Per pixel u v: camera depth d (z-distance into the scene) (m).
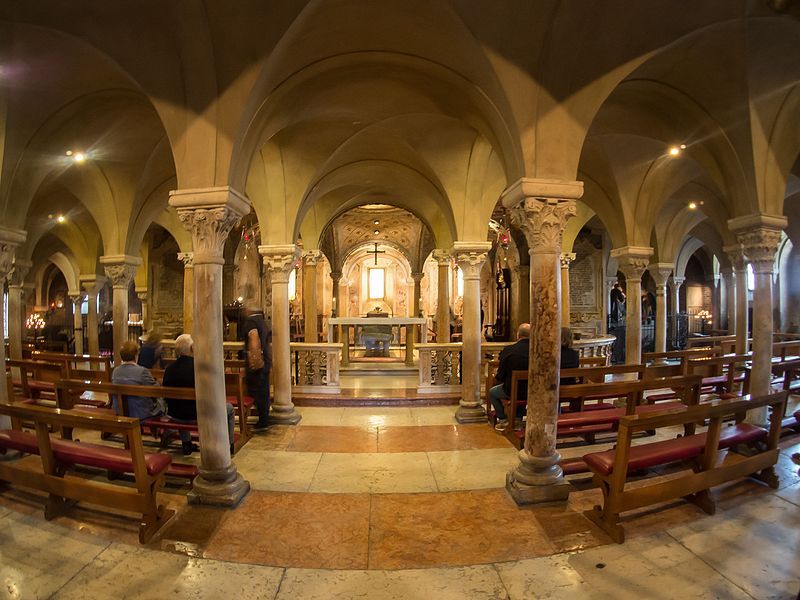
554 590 2.78
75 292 18.23
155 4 3.77
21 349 11.47
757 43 4.48
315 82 5.05
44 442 3.51
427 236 16.94
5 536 3.37
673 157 7.59
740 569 2.95
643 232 8.27
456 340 18.58
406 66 4.91
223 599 2.70
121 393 4.73
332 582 2.88
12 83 4.77
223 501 3.88
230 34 3.83
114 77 4.84
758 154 5.28
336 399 7.64
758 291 5.55
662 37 4.09
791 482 4.25
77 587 2.79
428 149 6.81
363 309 25.75
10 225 5.56
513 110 4.05
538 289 4.10
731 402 3.70
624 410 5.32
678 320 19.41
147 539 3.33
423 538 3.40
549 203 4.06
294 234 6.78
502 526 3.57
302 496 4.12
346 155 7.36
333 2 3.83
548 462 4.05
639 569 2.98
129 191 8.11
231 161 3.99
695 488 3.63
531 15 3.85
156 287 18.38
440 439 5.82
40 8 3.85
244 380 6.50
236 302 16.78
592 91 4.09
